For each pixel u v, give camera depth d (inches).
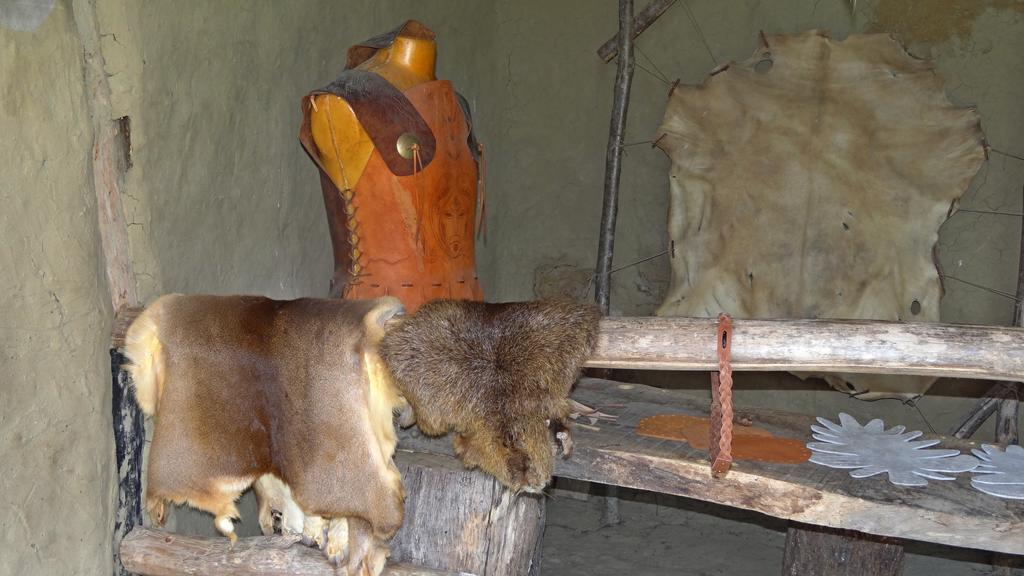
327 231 131.0
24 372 78.6
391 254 104.7
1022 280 139.6
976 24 144.3
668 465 88.9
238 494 82.5
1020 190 145.0
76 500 84.9
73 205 83.1
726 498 87.2
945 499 81.8
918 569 150.8
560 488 176.9
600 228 162.9
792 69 149.6
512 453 76.6
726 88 152.7
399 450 99.1
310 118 102.6
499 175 176.7
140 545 91.3
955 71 146.6
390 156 101.3
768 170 150.5
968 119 139.9
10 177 76.3
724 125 153.0
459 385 75.8
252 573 88.0
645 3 163.9
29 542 79.9
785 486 84.4
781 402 164.2
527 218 178.5
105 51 88.2
